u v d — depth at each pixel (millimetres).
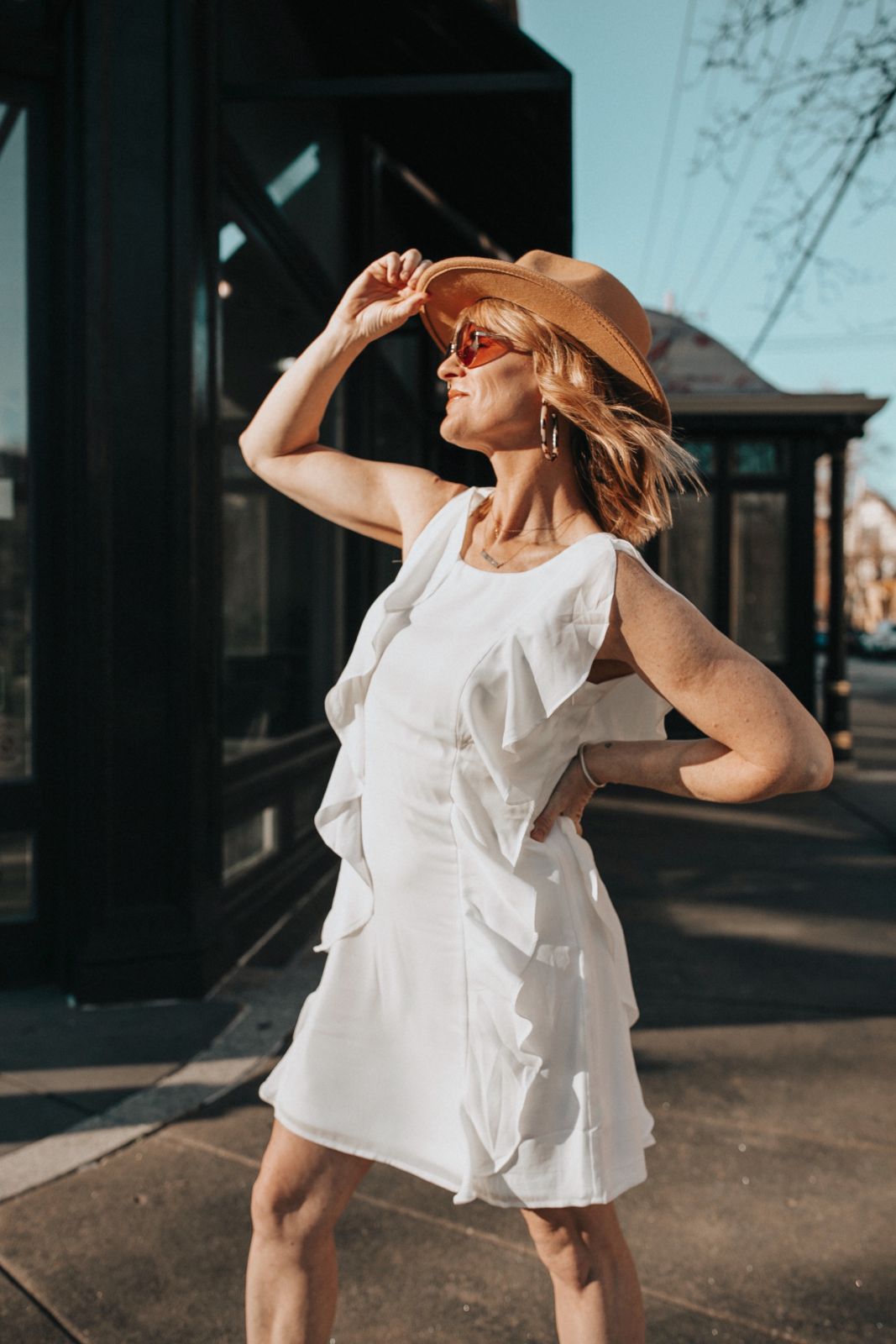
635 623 1305
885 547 68688
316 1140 1438
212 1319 2166
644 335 1510
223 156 4555
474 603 1420
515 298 1398
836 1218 2572
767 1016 3994
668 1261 2389
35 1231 2482
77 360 3984
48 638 4238
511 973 1336
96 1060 3480
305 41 5996
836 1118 3127
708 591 13414
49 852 4258
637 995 4250
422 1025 1418
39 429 4215
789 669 13383
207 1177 2742
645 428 1399
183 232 4020
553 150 5074
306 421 1714
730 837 7871
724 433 12773
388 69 5898
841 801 9688
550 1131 1346
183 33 4008
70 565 4059
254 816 5223
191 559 4059
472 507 1546
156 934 4051
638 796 10039
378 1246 2445
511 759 1360
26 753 4266
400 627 1482
